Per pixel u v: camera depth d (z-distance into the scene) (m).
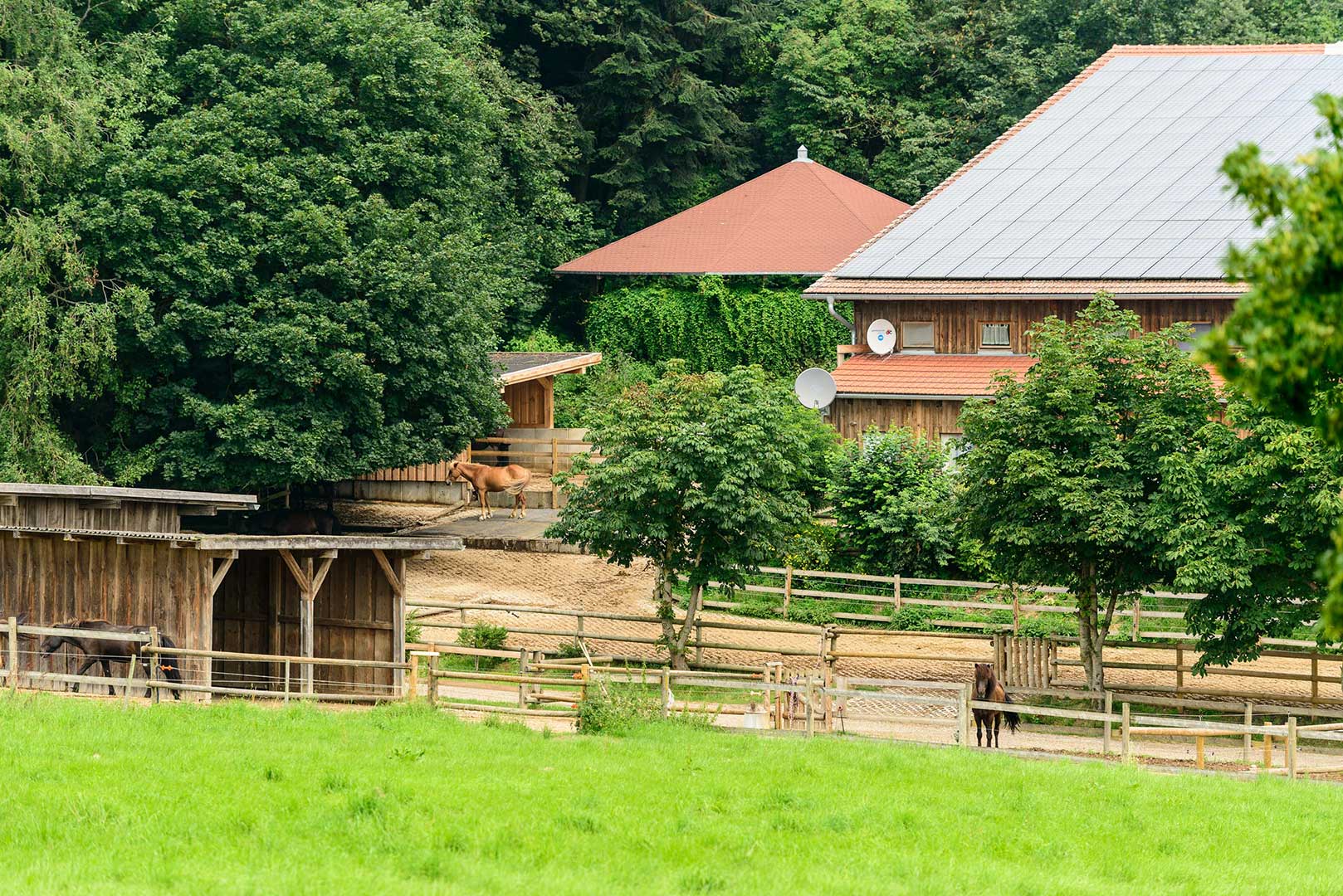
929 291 71.75
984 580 61.19
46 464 59.78
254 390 63.56
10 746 29.56
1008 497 47.09
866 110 126.00
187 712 35.31
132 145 66.12
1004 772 33.41
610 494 51.88
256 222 64.06
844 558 63.69
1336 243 13.42
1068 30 117.44
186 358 63.09
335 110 69.19
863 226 108.00
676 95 120.62
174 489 65.31
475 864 22.34
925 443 65.44
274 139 66.31
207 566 39.94
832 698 44.00
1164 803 30.78
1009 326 72.38
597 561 67.38
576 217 114.88
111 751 29.86
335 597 46.41
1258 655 45.31
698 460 51.28
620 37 118.06
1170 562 44.88
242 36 69.06
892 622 58.28
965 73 126.19
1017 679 49.59
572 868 22.75
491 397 71.75
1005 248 73.44
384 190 72.12
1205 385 45.78
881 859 24.27
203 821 24.08
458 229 76.19
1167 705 48.00
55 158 60.56
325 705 40.38
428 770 29.25
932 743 38.94
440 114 74.44
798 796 28.48
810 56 127.50
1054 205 75.88
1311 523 41.25
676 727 38.06
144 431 65.31
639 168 120.38
